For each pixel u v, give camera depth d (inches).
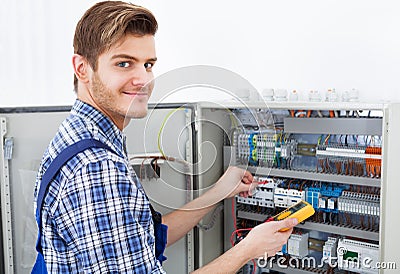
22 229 47.0
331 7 69.6
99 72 35.3
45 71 97.7
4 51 95.3
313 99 67.0
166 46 89.6
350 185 60.6
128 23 34.6
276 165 64.5
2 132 44.9
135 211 33.9
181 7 86.7
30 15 96.4
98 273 32.6
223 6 81.3
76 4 95.7
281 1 74.6
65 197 32.5
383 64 65.4
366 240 59.4
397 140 53.1
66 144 34.6
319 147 60.7
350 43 68.2
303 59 73.0
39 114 47.3
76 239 32.7
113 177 32.9
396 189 53.7
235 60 80.6
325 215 62.1
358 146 58.3
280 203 63.4
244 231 68.1
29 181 47.1
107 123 36.9
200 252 63.7
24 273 47.4
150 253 34.6
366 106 51.5
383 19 65.0
